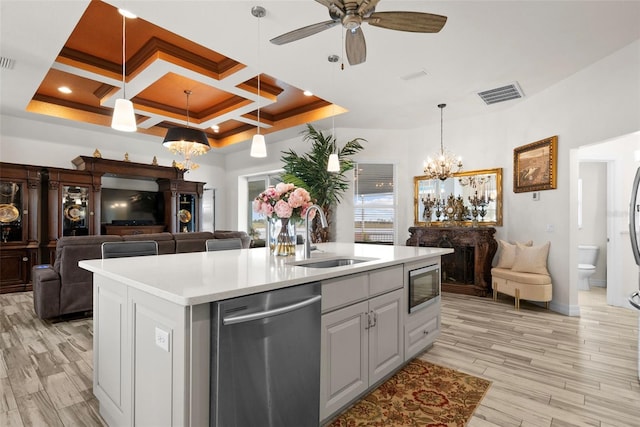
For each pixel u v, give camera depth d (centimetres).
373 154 570
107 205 627
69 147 590
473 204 494
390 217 575
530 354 276
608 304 433
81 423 182
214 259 230
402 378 234
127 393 162
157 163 695
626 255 424
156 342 141
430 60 322
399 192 571
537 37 283
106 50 364
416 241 521
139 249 277
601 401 206
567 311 383
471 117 504
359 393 199
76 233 555
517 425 182
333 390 181
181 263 209
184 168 653
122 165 604
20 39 288
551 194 403
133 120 241
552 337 314
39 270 368
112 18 308
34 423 182
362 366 202
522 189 441
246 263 209
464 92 406
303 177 519
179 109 564
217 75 387
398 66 335
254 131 649
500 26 265
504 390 219
